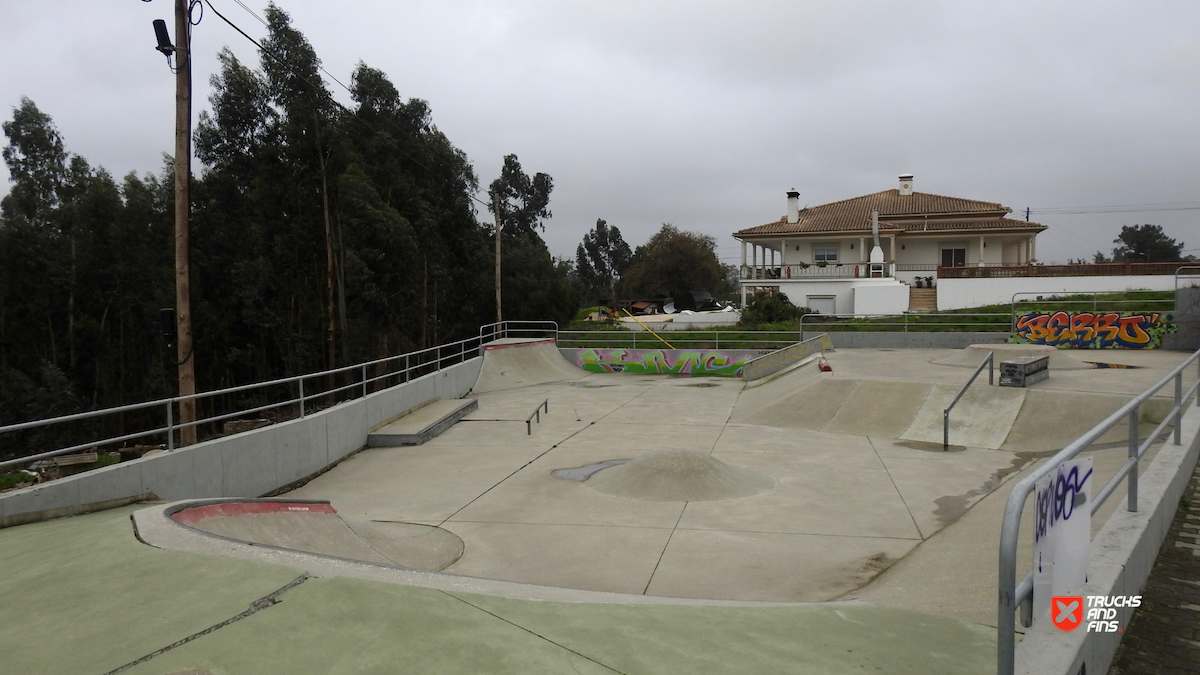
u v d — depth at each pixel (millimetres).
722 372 24844
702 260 57844
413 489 10758
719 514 8766
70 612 3902
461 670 3160
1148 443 4828
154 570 4461
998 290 31562
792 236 38656
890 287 33812
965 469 10500
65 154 34875
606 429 14898
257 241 31469
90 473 7414
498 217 28406
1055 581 2732
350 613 3748
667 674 3246
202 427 31297
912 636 4102
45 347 31516
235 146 31156
